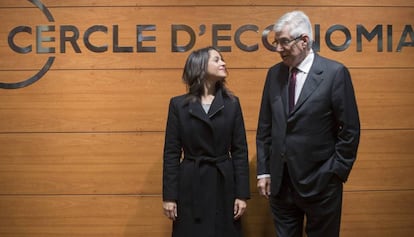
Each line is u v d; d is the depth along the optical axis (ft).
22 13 10.87
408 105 10.82
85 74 10.85
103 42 10.85
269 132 8.93
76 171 10.84
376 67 10.82
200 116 8.75
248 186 8.99
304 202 8.21
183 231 8.70
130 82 10.83
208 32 10.82
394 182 10.80
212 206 8.70
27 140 10.85
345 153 8.02
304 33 8.10
